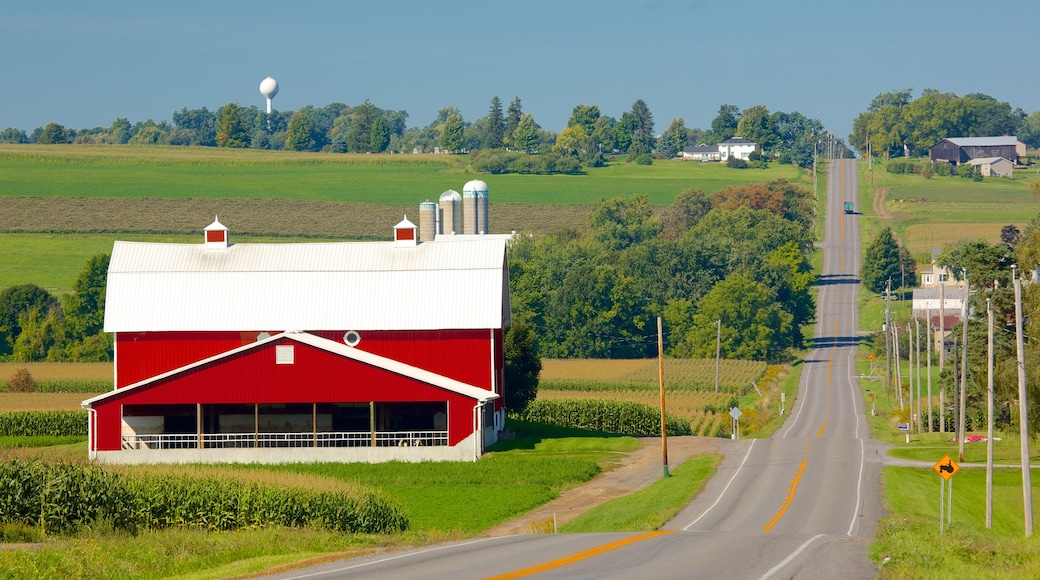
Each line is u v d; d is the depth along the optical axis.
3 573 63.34
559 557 63.19
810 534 80.69
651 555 64.19
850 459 138.75
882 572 59.84
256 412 143.00
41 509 86.56
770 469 129.25
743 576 56.75
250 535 81.25
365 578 56.84
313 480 98.31
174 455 142.38
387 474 131.00
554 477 128.50
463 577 55.88
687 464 136.50
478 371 159.75
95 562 67.25
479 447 143.12
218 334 162.38
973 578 59.84
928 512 102.75
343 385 142.88
